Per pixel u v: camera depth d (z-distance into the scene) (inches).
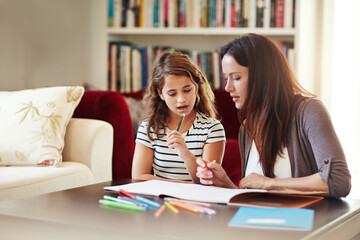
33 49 129.2
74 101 85.9
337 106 145.4
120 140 93.7
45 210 38.3
